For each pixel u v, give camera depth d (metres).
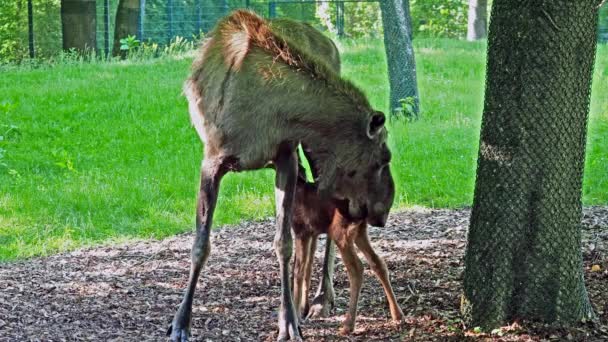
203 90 7.54
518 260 7.36
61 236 11.69
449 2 41.81
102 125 18.52
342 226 7.62
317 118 7.33
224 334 7.63
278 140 7.34
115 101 20.36
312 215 7.74
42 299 8.70
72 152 16.67
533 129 7.17
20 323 7.89
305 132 7.36
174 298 8.79
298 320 7.77
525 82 7.13
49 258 10.62
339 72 9.12
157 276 9.68
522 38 7.10
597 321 7.58
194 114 7.71
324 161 7.45
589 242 10.38
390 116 19.05
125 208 12.88
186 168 15.23
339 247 7.68
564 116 7.16
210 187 7.38
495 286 7.41
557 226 7.30
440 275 9.34
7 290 9.02
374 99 20.53
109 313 8.23
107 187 13.84
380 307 8.41
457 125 18.25
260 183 14.05
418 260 10.02
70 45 28.11
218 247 11.05
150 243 11.40
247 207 12.98
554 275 7.34
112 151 16.70
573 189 7.32
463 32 41.81
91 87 21.86
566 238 7.34
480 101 20.88
